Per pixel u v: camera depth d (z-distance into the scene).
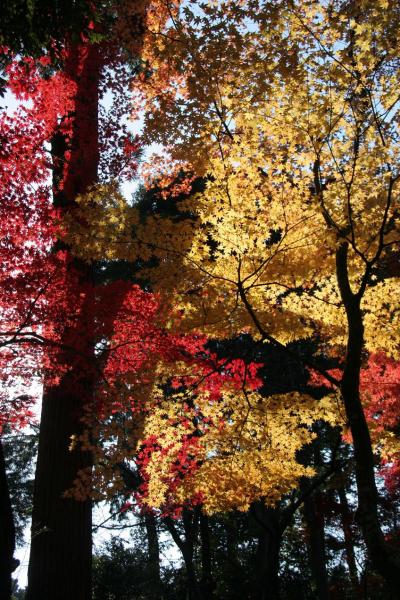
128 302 6.50
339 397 5.81
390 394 7.41
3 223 6.68
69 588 7.02
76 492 5.48
